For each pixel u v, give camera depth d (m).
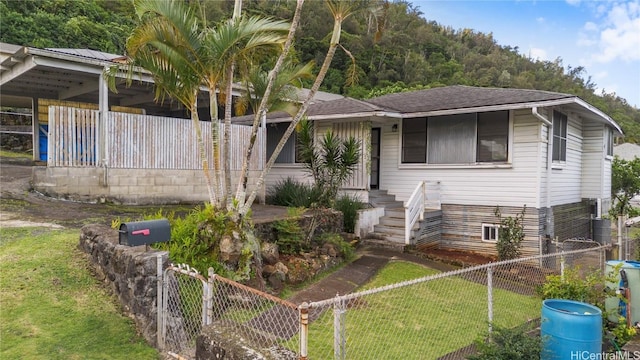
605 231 12.87
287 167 13.08
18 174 11.42
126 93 13.95
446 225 10.70
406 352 4.33
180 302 4.42
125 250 4.64
